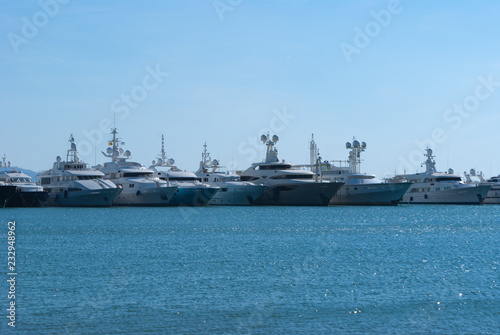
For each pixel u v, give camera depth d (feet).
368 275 250.57
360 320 184.44
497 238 397.60
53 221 520.83
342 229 456.45
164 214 604.49
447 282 236.43
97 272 258.37
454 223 517.14
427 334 173.17
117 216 577.02
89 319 185.06
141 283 234.38
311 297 211.00
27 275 252.42
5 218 551.18
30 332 173.68
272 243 362.94
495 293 217.15
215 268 267.59
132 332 174.09
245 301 205.46
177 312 192.13
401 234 422.00
